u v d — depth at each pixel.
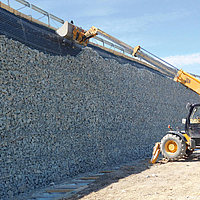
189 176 6.51
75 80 9.88
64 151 8.76
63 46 9.80
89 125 10.20
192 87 9.35
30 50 8.12
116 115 12.02
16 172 6.92
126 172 8.00
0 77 6.95
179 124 18.66
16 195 6.67
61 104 9.00
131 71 13.99
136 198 5.11
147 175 7.12
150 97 15.44
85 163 9.55
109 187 6.32
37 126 7.91
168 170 7.62
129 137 12.64
